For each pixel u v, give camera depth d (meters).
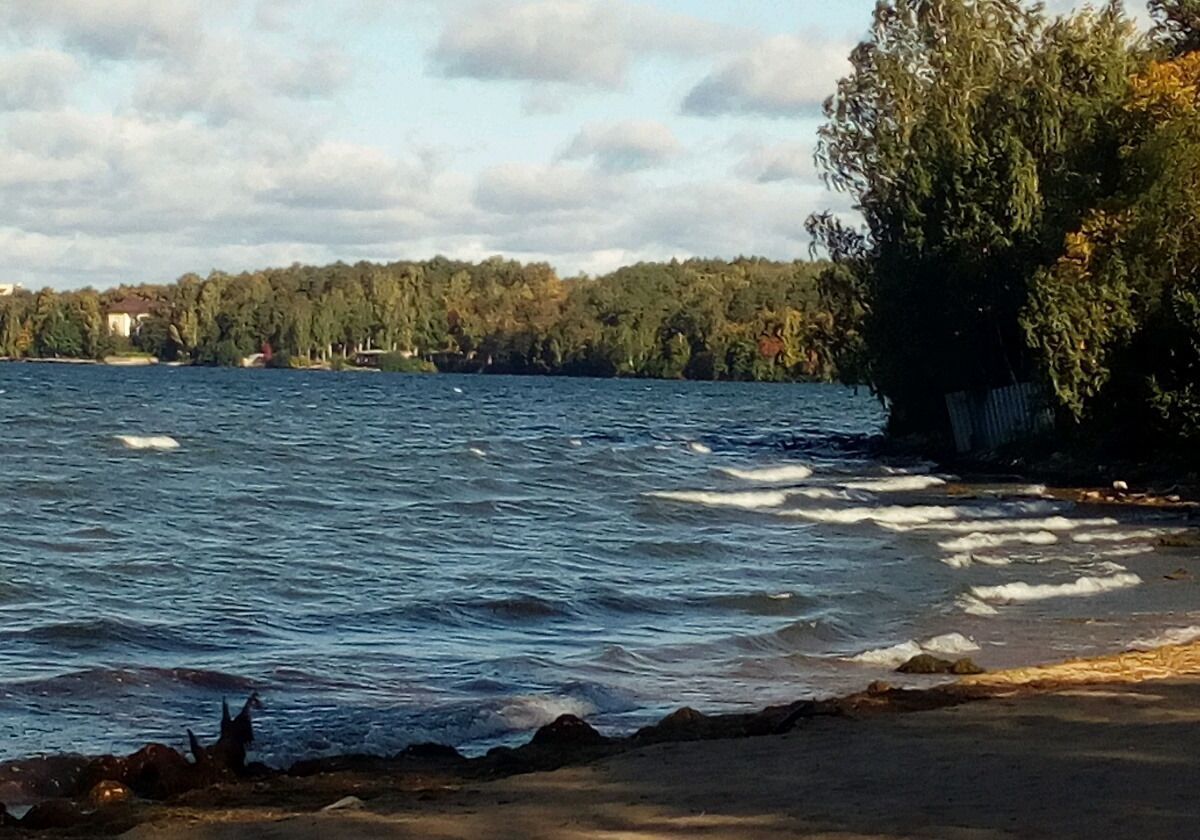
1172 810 9.07
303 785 11.16
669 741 12.54
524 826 9.32
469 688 16.08
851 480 48.69
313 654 18.17
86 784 11.30
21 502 35.44
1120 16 54.91
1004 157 52.22
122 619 20.19
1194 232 44.47
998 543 31.50
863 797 9.84
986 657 18.30
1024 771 10.49
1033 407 53.09
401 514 35.97
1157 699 13.66
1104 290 44.78
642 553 29.67
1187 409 43.59
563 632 20.42
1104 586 24.73
